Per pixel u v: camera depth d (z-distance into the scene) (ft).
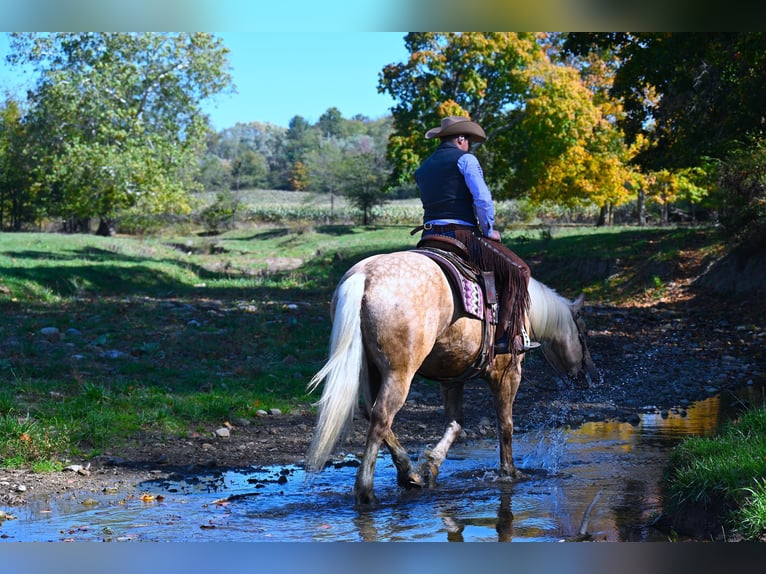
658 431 25.91
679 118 63.00
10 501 17.93
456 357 18.89
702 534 14.94
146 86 150.41
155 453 23.24
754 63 54.29
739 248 56.90
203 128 157.28
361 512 17.15
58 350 35.19
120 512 17.19
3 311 46.14
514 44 127.95
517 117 130.72
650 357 41.29
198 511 17.28
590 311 54.85
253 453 23.82
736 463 15.61
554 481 19.97
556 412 29.94
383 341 17.22
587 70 139.64
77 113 142.20
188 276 86.94
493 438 26.30
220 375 33.73
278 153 528.63
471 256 19.40
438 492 19.04
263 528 15.88
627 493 18.37
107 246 109.29
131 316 46.47
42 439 22.33
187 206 161.07
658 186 122.72
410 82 134.51
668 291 61.41
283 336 42.78
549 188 128.77
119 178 140.26
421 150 131.03
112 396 27.86
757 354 40.42
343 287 17.57
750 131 56.85
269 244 157.28
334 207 249.75
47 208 160.15
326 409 16.58
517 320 19.74
